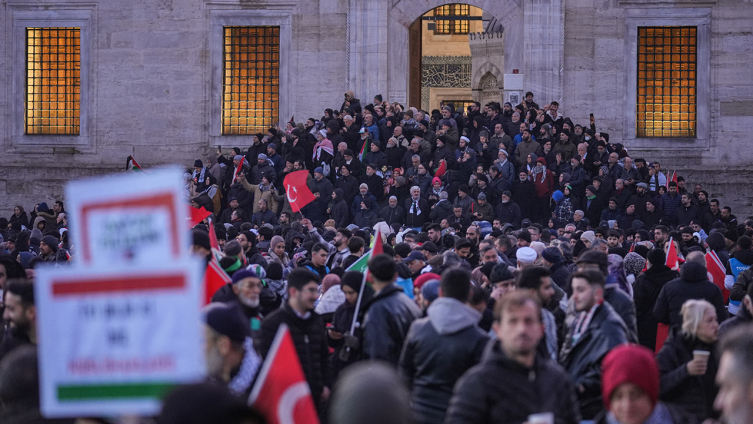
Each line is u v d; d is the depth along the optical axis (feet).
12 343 29.76
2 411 20.99
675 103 140.05
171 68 145.89
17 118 148.46
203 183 121.39
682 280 44.37
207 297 40.22
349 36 140.97
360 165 111.04
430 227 79.15
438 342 28.94
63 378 15.61
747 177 135.85
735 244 72.79
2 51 148.25
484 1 139.85
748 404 16.46
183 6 145.28
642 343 49.88
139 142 146.30
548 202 104.78
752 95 137.39
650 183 109.19
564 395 22.65
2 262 41.34
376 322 34.06
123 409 15.47
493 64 178.19
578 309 32.37
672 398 32.01
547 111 120.67
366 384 15.02
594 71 140.05
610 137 139.85
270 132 119.96
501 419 21.95
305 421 20.44
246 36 146.30
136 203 15.85
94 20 146.51
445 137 111.34
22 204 146.61
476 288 34.45
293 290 34.71
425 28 195.21
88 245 15.96
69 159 147.43
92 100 146.92
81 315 15.62
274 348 20.57
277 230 84.84
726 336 17.30
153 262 15.46
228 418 13.98
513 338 22.13
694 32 139.54
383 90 140.15
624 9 139.44
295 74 144.66
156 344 15.38
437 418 28.58
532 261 48.21
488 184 103.60
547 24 137.59
